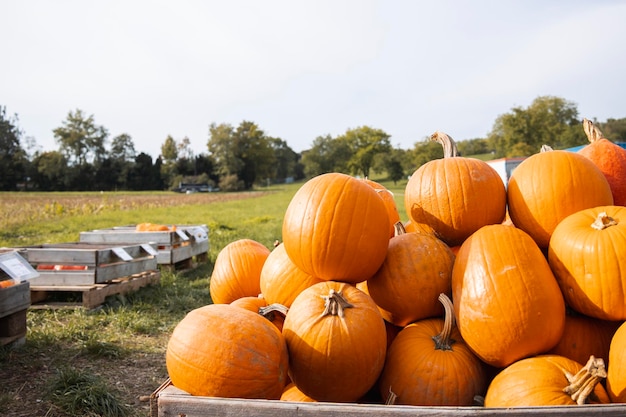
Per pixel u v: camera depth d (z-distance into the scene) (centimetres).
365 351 187
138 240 862
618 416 139
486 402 182
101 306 610
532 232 227
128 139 9800
